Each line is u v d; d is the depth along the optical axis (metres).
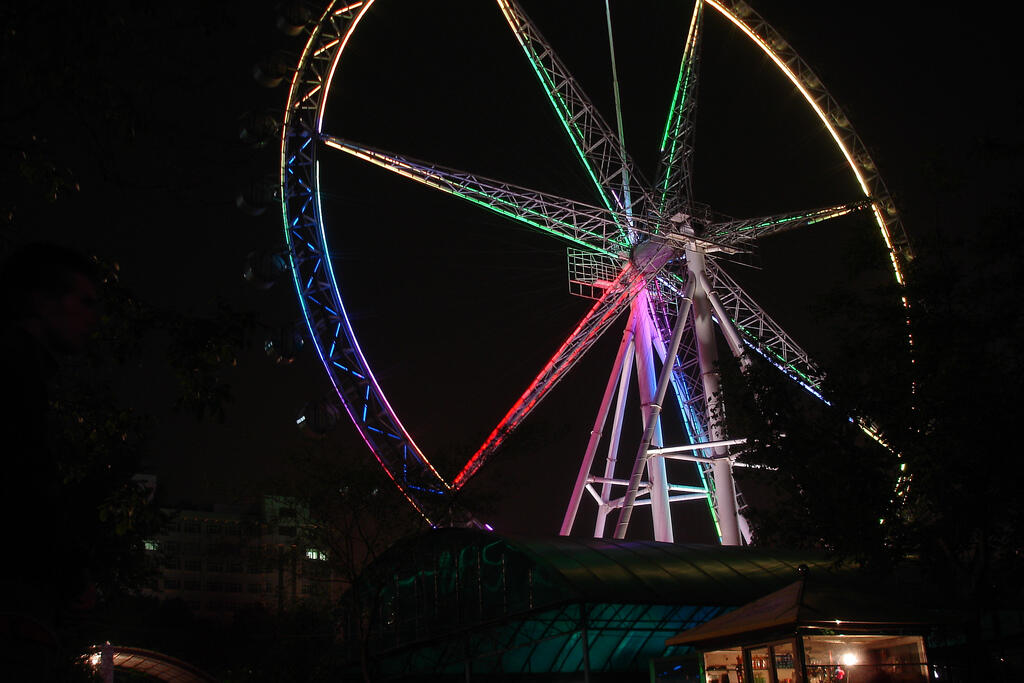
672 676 43.19
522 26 62.81
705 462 59.12
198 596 170.88
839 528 33.25
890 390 31.48
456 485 50.47
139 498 15.05
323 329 54.88
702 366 58.56
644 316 61.62
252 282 52.94
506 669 51.47
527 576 48.31
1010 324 29.66
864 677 28.12
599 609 45.59
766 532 35.91
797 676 27.89
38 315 4.18
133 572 47.16
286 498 50.44
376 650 58.88
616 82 62.91
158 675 73.56
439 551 54.84
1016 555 30.98
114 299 12.03
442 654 55.38
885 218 58.19
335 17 57.81
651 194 59.66
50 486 3.81
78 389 14.76
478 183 56.44
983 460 29.00
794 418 34.91
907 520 32.78
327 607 58.72
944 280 30.95
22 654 3.59
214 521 175.50
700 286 59.50
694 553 51.44
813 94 63.59
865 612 28.56
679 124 61.22
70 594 4.07
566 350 58.75
